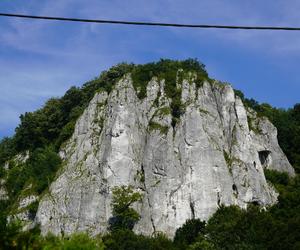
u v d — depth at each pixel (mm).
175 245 98125
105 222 111188
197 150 117250
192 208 111375
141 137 122375
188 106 123750
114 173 116125
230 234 93625
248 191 116062
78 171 120375
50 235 35688
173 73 132500
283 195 105500
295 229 87188
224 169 116250
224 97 130500
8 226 32750
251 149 125000
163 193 112188
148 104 127688
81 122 130875
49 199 117062
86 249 35656
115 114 124000
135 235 100375
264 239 88250
